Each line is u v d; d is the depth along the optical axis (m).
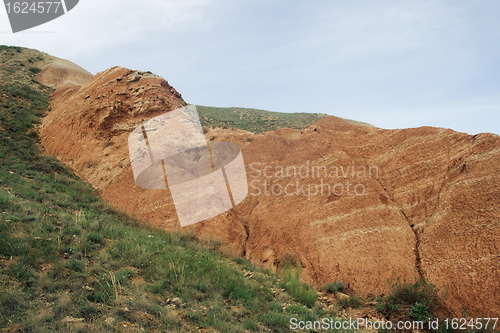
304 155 14.36
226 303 7.22
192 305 6.60
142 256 8.29
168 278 7.62
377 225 10.45
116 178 16.05
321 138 14.76
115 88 22.34
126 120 19.95
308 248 10.82
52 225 8.94
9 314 4.71
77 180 16.70
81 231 9.18
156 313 5.88
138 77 23.67
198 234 12.42
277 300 8.11
